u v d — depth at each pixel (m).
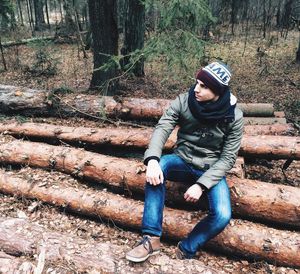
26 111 5.79
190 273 2.69
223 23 19.19
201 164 3.06
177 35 6.06
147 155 2.89
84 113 5.76
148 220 2.81
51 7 29.17
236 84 9.49
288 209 3.28
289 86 9.34
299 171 4.86
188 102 2.96
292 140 4.37
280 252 3.07
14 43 14.45
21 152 4.42
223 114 2.87
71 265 2.80
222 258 3.27
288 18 18.39
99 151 5.04
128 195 4.01
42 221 3.67
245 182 3.50
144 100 5.80
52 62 11.41
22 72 10.38
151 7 6.33
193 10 5.79
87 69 10.68
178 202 3.63
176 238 3.37
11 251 3.02
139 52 6.47
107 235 3.53
